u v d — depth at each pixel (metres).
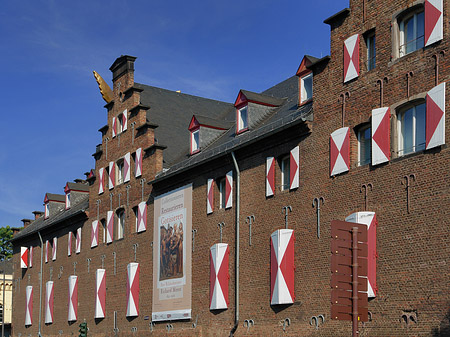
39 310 56.09
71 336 49.34
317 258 27.61
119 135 44.84
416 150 23.98
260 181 31.58
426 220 22.91
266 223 30.83
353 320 15.39
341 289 15.45
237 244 32.31
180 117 46.09
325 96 28.28
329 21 28.45
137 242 41.62
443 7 23.28
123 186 43.81
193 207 36.47
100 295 44.75
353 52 27.03
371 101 25.95
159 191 39.84
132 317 41.28
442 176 22.53
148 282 39.97
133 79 44.38
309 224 28.27
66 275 51.53
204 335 34.31
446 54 23.02
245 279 31.67
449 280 21.83
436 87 23.00
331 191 27.28
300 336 27.84
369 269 24.45
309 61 30.89
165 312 37.84
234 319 32.19
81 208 50.34
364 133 26.61
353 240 15.74
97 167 47.72
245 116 35.16
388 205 24.45
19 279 61.44
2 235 94.38
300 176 29.06
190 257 36.19
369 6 26.59
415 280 22.98
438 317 22.02
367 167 25.61
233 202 33.38
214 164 35.00
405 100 24.34
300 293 28.25
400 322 23.28
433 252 22.52
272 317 29.59
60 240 53.56
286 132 29.86
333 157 27.28
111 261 44.50
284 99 35.81
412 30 24.91
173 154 41.91
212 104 49.72
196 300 35.31
